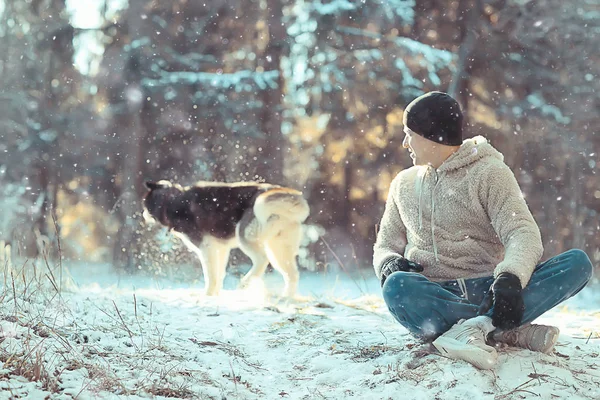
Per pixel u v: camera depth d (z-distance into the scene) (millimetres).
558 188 20219
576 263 4316
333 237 22656
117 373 4184
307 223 22969
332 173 23453
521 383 4027
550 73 20297
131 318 5504
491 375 4105
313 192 23391
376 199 22906
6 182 23438
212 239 7805
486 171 4434
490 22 20672
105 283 11938
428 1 20844
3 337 4398
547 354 4422
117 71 22250
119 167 23328
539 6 20188
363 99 20766
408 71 20469
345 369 4520
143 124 21297
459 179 4504
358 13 20672
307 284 15359
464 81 20078
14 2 25953
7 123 24203
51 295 5984
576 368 4305
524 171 20297
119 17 23859
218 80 21219
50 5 25000
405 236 4859
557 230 20047
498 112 20062
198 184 8055
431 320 4410
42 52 25172
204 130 21047
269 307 6316
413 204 4672
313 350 4934
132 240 19297
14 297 5117
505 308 4051
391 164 21734
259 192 7883
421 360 4387
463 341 4188
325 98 21125
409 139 4660
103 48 24422
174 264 13523
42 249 7266
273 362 4801
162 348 4727
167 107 21031
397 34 20953
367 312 6375
